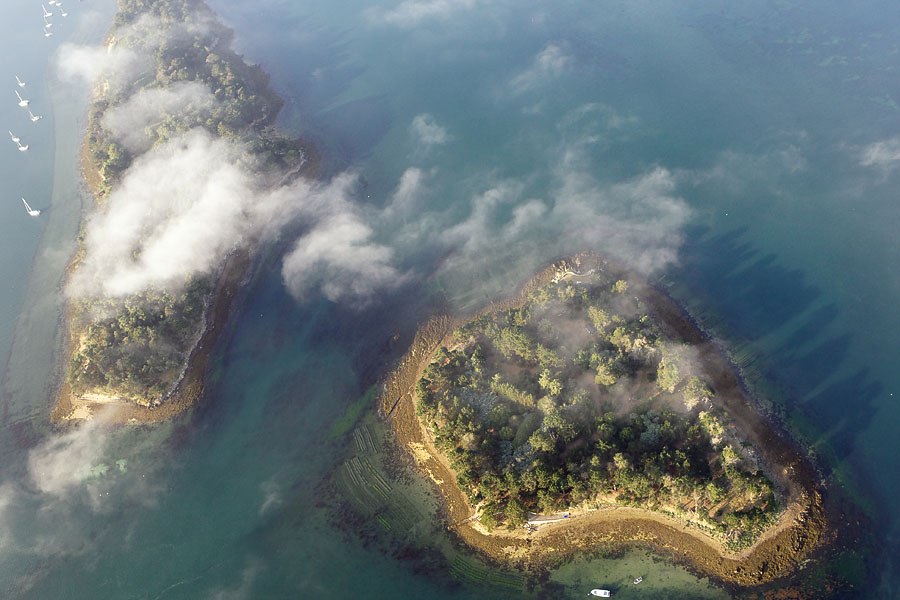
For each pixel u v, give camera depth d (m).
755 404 180.25
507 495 165.00
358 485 177.62
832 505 157.88
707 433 166.25
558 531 159.88
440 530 165.62
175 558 167.50
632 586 149.50
